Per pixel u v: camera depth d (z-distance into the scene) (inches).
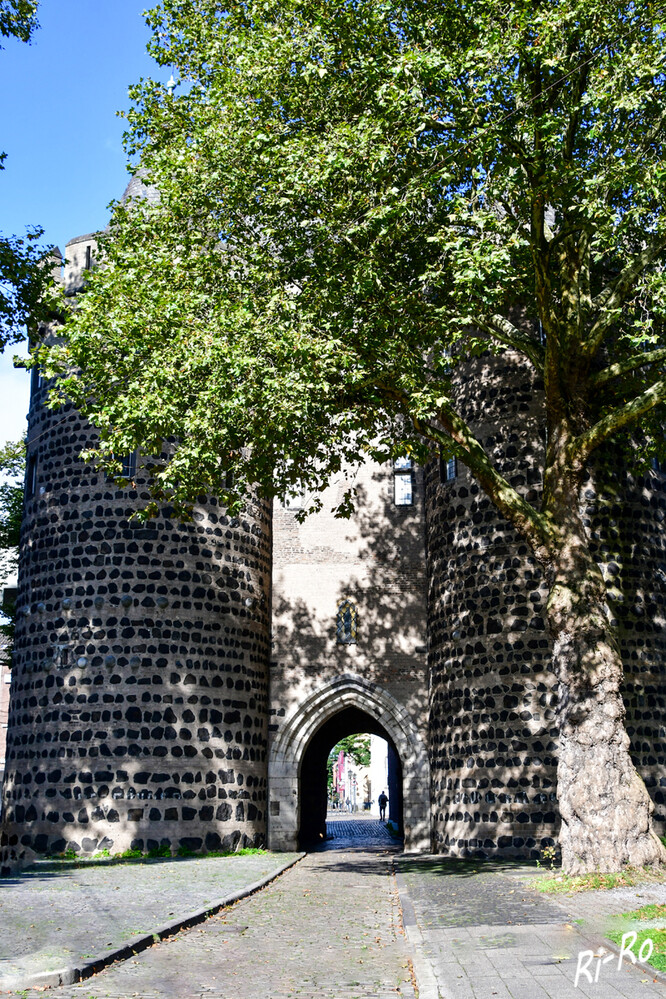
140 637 758.5
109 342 532.4
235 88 552.7
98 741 731.4
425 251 567.2
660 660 699.4
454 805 733.9
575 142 537.6
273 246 588.1
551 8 476.1
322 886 549.3
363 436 641.6
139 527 777.6
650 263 552.4
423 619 903.1
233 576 826.8
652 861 471.5
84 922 371.2
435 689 794.2
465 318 510.3
